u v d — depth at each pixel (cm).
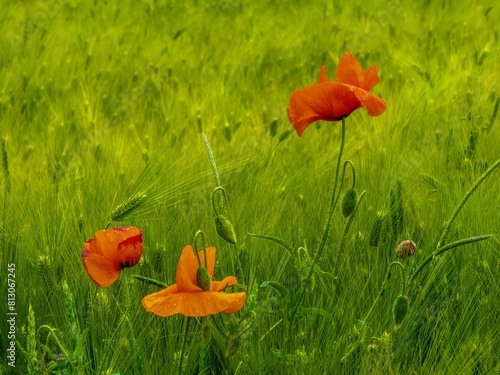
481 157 148
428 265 120
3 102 201
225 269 120
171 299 93
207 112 195
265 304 107
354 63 105
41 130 186
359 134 170
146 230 125
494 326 113
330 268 120
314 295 115
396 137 159
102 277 99
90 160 151
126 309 104
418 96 195
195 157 145
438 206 131
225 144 168
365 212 129
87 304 114
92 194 135
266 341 110
